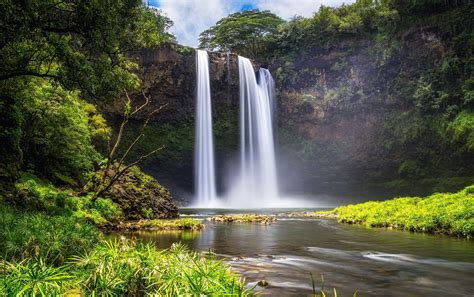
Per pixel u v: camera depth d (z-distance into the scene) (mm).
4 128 16344
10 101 17172
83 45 13242
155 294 4422
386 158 47625
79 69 12078
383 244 13008
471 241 13930
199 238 14055
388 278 7652
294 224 21438
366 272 8219
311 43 55906
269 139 55281
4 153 16125
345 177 50719
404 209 21281
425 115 45250
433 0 45875
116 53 14938
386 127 48188
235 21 64875
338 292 6492
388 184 47031
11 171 15742
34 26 11102
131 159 48438
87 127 26188
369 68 50938
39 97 20391
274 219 24797
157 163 50656
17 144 16922
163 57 47344
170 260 5422
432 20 46594
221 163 54312
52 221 10148
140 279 4828
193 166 51688
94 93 13086
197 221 19312
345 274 7992
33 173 20406
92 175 22109
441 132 43375
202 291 4355
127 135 48281
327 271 8281
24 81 15555
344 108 51406
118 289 4680
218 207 49094
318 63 55344
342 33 53562
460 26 44969
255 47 61750
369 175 48812
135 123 48906
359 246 12445
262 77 57250
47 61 13508
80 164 23406
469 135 40844
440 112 44469
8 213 10203
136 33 15188
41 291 3924
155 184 25688
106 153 44250
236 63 53438
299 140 53812
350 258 10047
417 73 47625
